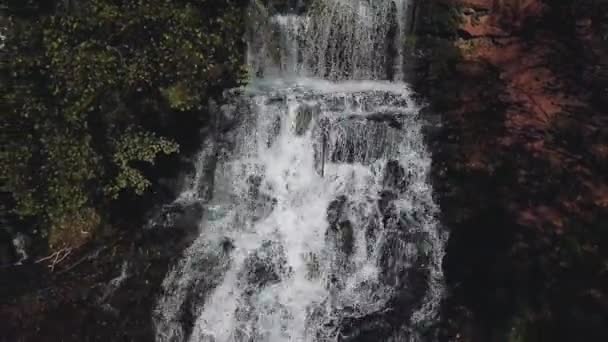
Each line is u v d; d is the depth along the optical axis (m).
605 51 8.34
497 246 8.52
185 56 7.55
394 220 8.59
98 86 7.13
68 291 8.11
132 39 7.45
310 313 8.05
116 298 8.19
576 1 8.53
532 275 8.20
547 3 8.80
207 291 8.17
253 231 8.57
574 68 8.59
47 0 7.68
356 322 8.18
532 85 8.87
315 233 8.43
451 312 8.39
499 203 8.66
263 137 8.79
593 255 7.97
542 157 8.59
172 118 8.67
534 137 8.69
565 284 7.99
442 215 8.84
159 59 7.48
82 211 8.12
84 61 7.04
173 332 8.16
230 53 8.35
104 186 7.95
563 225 8.26
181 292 8.22
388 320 8.26
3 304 7.85
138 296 8.23
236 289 8.16
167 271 8.35
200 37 7.71
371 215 8.54
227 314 8.09
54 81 7.13
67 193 7.35
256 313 8.06
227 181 8.87
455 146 9.01
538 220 8.41
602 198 8.13
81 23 7.17
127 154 7.93
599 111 8.35
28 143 7.19
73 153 7.24
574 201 8.28
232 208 8.79
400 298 8.40
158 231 8.65
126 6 7.34
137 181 8.03
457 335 8.23
